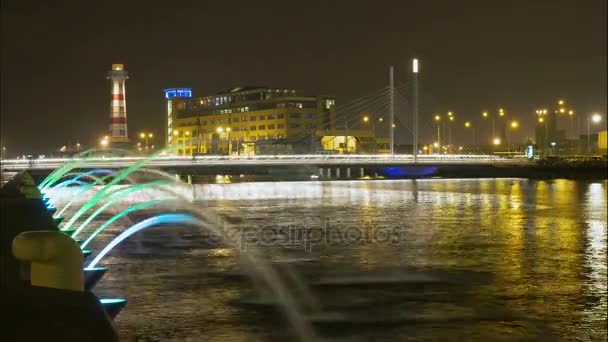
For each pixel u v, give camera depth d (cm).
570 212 6106
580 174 14700
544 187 11050
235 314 1992
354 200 7662
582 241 3872
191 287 2352
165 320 1916
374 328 1867
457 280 2569
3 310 629
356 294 2294
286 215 5747
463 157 15488
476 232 4359
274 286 2388
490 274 2711
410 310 2062
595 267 2898
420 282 2512
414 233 4303
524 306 2144
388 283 2481
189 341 1722
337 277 2603
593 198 8106
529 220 5281
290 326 1862
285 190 10062
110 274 2619
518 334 1834
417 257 3166
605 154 17775
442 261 3047
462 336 1808
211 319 1927
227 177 17350
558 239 3981
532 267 2894
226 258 3044
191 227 4419
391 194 8969
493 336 1812
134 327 1847
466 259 3117
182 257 3042
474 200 7744
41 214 2389
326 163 13075
